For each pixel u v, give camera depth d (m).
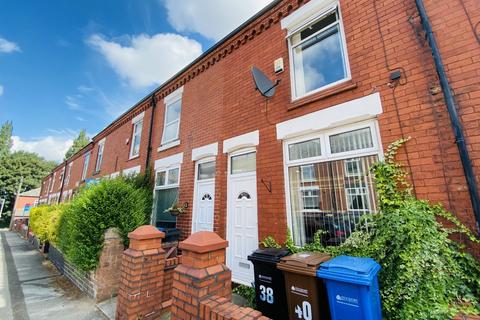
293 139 4.61
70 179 18.52
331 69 4.50
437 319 2.25
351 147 3.85
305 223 4.14
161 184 7.95
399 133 3.32
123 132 11.63
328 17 4.73
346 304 2.34
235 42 6.39
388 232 2.85
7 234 22.36
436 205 2.85
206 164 6.52
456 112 2.90
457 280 2.48
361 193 3.60
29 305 4.29
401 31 3.60
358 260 2.63
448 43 3.14
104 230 4.64
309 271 2.62
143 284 3.38
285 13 5.35
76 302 4.38
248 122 5.48
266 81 4.97
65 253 5.88
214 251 2.60
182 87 8.21
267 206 4.64
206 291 2.33
